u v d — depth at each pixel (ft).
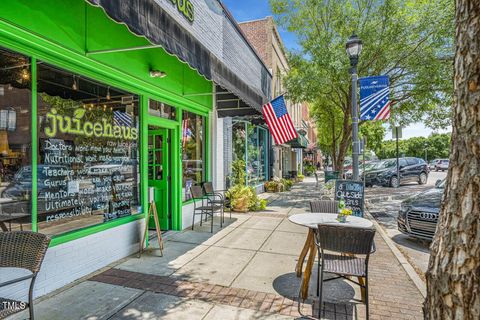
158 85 17.95
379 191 47.60
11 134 10.47
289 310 10.59
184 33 13.89
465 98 4.72
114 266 14.40
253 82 33.88
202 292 11.82
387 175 52.37
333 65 30.76
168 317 9.98
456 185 4.82
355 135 20.21
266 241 18.86
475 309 4.44
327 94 37.65
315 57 34.17
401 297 11.75
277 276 13.47
